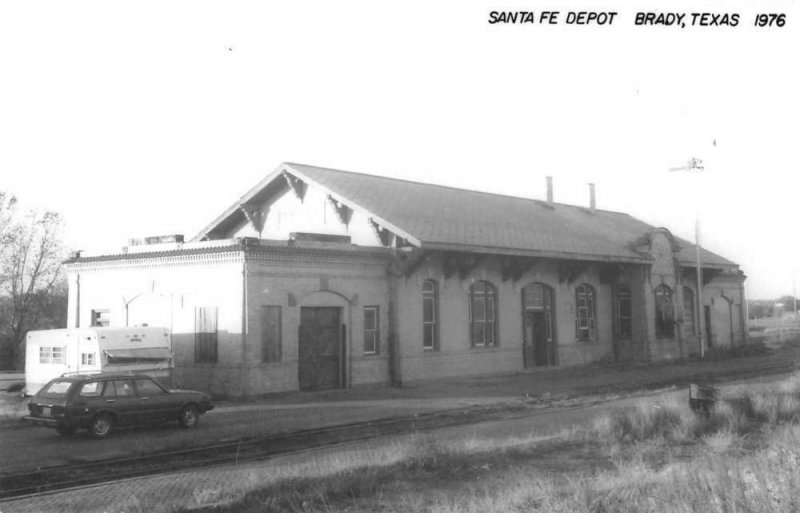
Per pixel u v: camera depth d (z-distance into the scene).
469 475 11.14
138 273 24.34
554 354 31.41
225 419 17.81
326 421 17.36
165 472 12.31
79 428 15.23
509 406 20.17
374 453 12.77
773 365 32.66
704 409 15.55
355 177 29.72
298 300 22.58
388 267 25.27
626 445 13.31
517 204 36.03
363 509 9.26
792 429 13.38
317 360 23.33
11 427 16.88
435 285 26.80
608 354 34.19
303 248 22.53
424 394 22.61
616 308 34.97
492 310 29.02
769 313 114.88
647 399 21.03
